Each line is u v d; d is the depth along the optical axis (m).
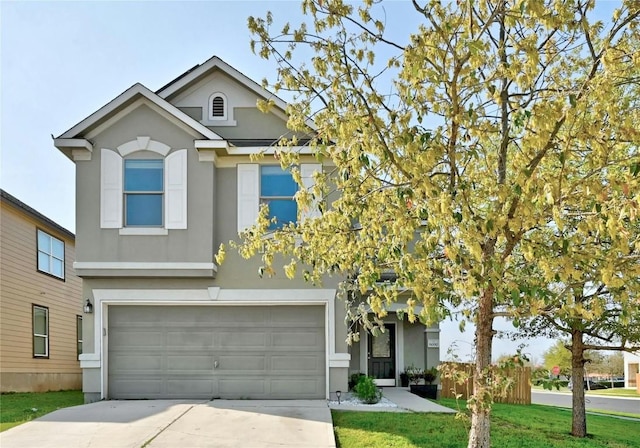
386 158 5.63
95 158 13.09
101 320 12.98
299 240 10.07
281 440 8.99
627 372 42.09
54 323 20.11
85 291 13.04
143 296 13.04
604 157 5.42
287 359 13.20
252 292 13.14
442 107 6.13
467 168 6.70
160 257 12.91
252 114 14.10
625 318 5.87
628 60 5.90
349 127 5.70
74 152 13.07
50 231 20.06
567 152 5.44
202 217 12.98
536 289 5.48
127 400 12.71
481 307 6.62
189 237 12.95
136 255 12.91
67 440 8.96
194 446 8.66
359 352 17.52
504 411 14.24
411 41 5.78
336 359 13.03
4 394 16.09
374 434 9.61
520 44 5.48
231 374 13.12
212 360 13.13
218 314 13.27
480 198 6.39
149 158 13.16
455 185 5.98
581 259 5.67
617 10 5.68
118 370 13.06
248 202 13.43
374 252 6.50
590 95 5.28
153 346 13.13
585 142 5.52
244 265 13.23
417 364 17.59
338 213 6.21
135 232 12.94
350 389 14.68
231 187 13.48
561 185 5.39
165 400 12.69
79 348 22.33
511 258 6.45
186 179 13.06
